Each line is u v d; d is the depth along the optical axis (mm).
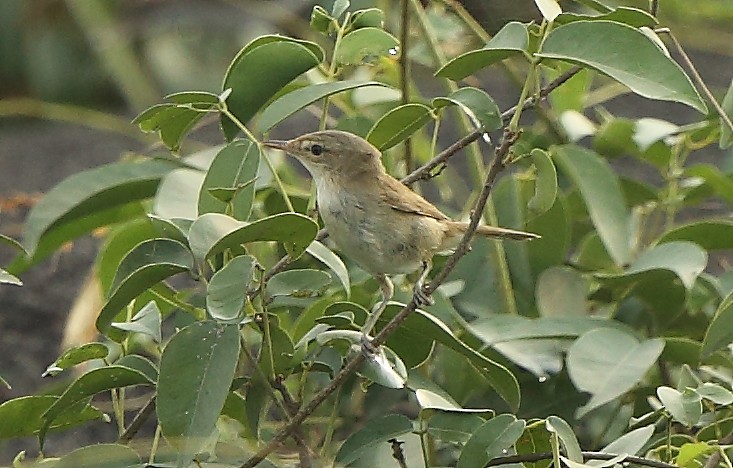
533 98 7125
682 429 7902
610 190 8852
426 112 7691
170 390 6133
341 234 7945
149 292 7828
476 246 9422
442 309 8336
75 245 12570
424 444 7383
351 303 7438
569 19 6758
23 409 7266
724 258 11805
